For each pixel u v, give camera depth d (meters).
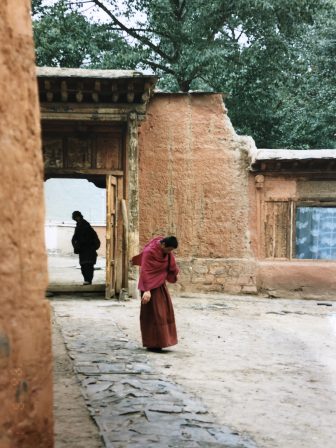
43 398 2.24
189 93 14.95
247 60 22.34
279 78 23.72
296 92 25.66
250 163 15.01
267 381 6.74
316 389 6.48
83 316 10.83
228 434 4.66
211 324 10.77
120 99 13.36
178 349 8.38
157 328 8.07
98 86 12.83
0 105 2.02
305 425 5.15
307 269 15.03
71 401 5.43
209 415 5.23
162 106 14.92
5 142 2.04
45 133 14.04
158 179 14.87
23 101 2.16
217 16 21.91
